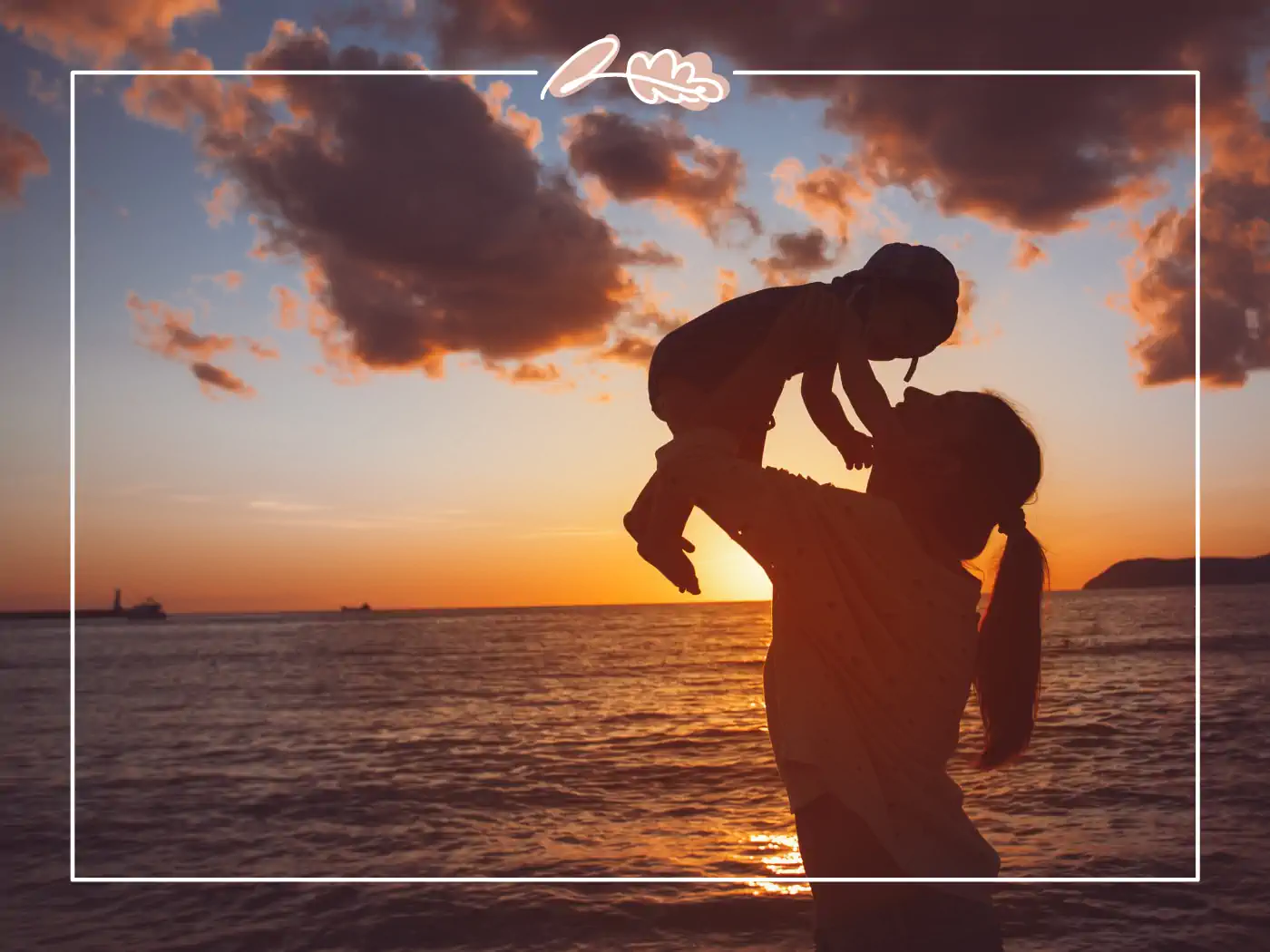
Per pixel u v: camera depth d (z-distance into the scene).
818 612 1.63
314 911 6.99
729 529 1.69
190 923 6.76
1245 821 8.98
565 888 7.46
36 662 45.34
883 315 1.76
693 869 8.00
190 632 87.38
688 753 15.43
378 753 15.98
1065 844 8.21
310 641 65.38
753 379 1.72
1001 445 1.77
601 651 49.06
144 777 13.75
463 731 19.02
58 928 6.66
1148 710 18.12
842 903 1.57
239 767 14.65
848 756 1.57
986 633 1.79
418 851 8.92
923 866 1.59
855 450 1.97
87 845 9.34
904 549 1.66
